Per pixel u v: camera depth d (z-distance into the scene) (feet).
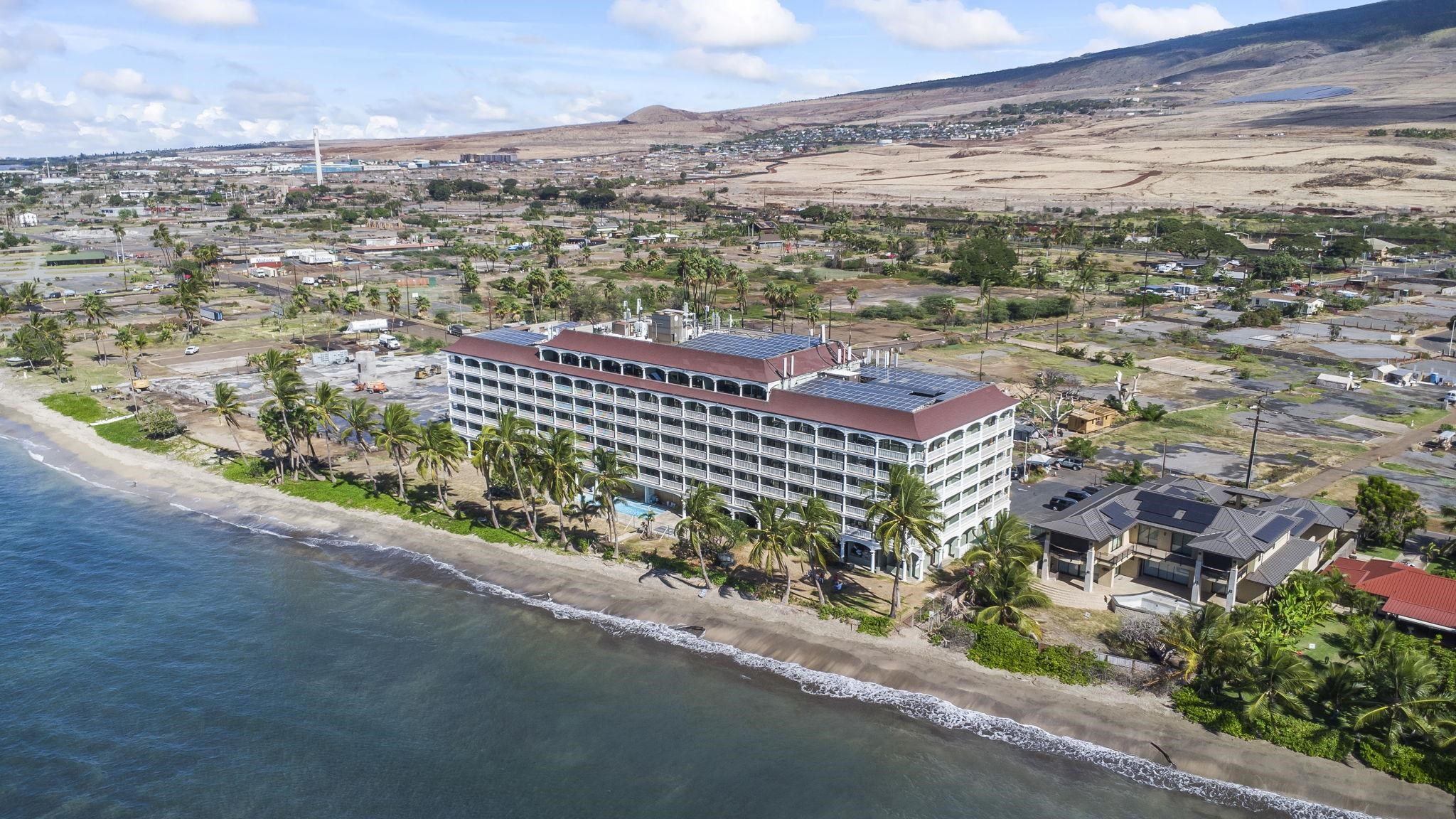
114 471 559.38
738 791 285.43
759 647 358.84
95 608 398.21
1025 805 277.85
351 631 378.73
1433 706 288.10
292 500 508.94
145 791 288.30
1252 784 283.38
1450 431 606.55
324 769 297.33
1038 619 363.76
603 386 480.64
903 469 362.74
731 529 384.68
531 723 319.27
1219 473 536.42
